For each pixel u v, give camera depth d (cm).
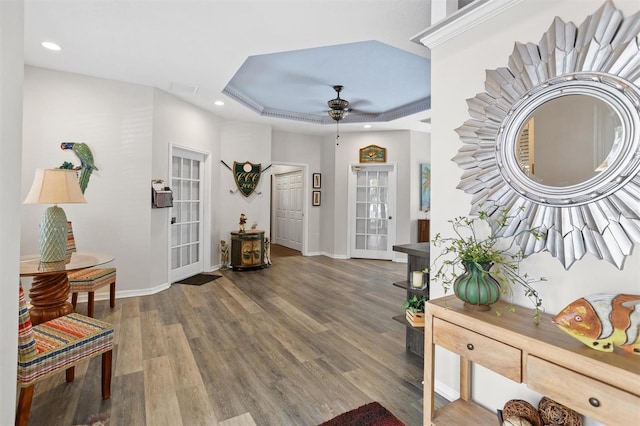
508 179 158
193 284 442
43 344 164
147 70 345
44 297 246
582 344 115
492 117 165
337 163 660
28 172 332
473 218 179
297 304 364
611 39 126
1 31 57
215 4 228
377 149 632
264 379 212
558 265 146
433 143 204
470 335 142
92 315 311
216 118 522
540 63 146
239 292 408
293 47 289
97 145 362
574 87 135
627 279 125
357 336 281
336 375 218
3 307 61
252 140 571
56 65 332
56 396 190
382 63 359
